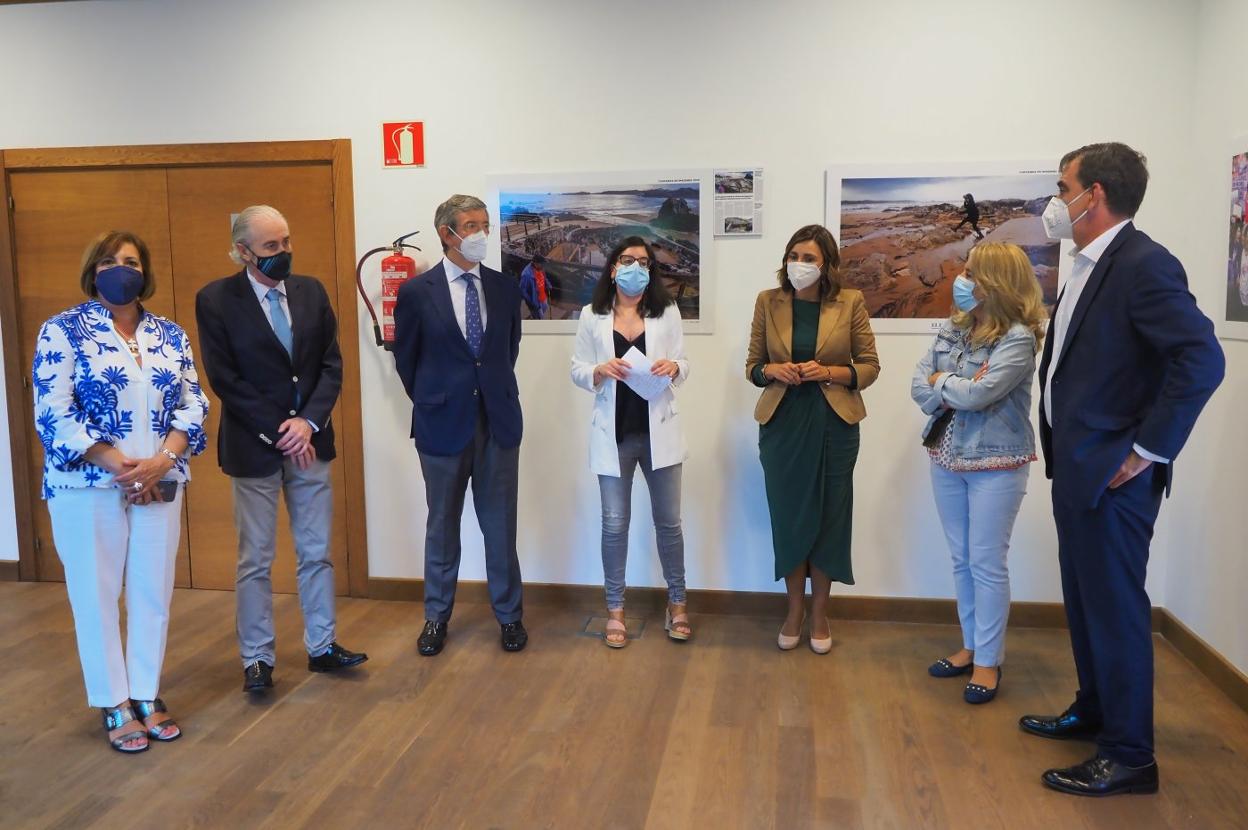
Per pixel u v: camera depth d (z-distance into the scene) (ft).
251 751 8.77
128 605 8.98
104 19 12.84
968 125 11.33
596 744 8.84
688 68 11.78
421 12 12.21
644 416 11.12
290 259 9.63
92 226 13.21
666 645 11.38
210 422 13.32
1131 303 7.39
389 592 13.17
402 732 9.13
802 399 10.79
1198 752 8.57
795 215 11.77
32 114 13.15
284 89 12.59
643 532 12.54
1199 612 10.56
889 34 11.36
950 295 11.57
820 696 9.87
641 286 10.79
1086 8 10.96
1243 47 9.55
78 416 8.36
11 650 11.31
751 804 7.79
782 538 10.94
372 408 12.91
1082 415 7.67
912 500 11.99
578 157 12.12
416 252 12.57
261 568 9.93
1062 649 11.15
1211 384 6.98
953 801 7.80
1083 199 7.77
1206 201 10.50
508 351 11.18
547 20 11.99
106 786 8.16
